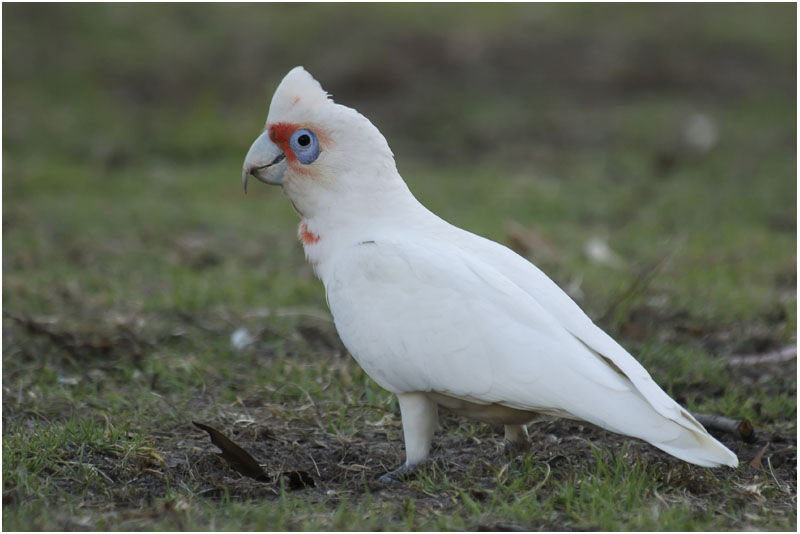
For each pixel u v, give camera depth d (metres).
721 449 6.47
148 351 10.61
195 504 6.93
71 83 25.17
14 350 10.35
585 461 7.79
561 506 6.88
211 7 30.23
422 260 7.21
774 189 18.92
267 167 7.99
